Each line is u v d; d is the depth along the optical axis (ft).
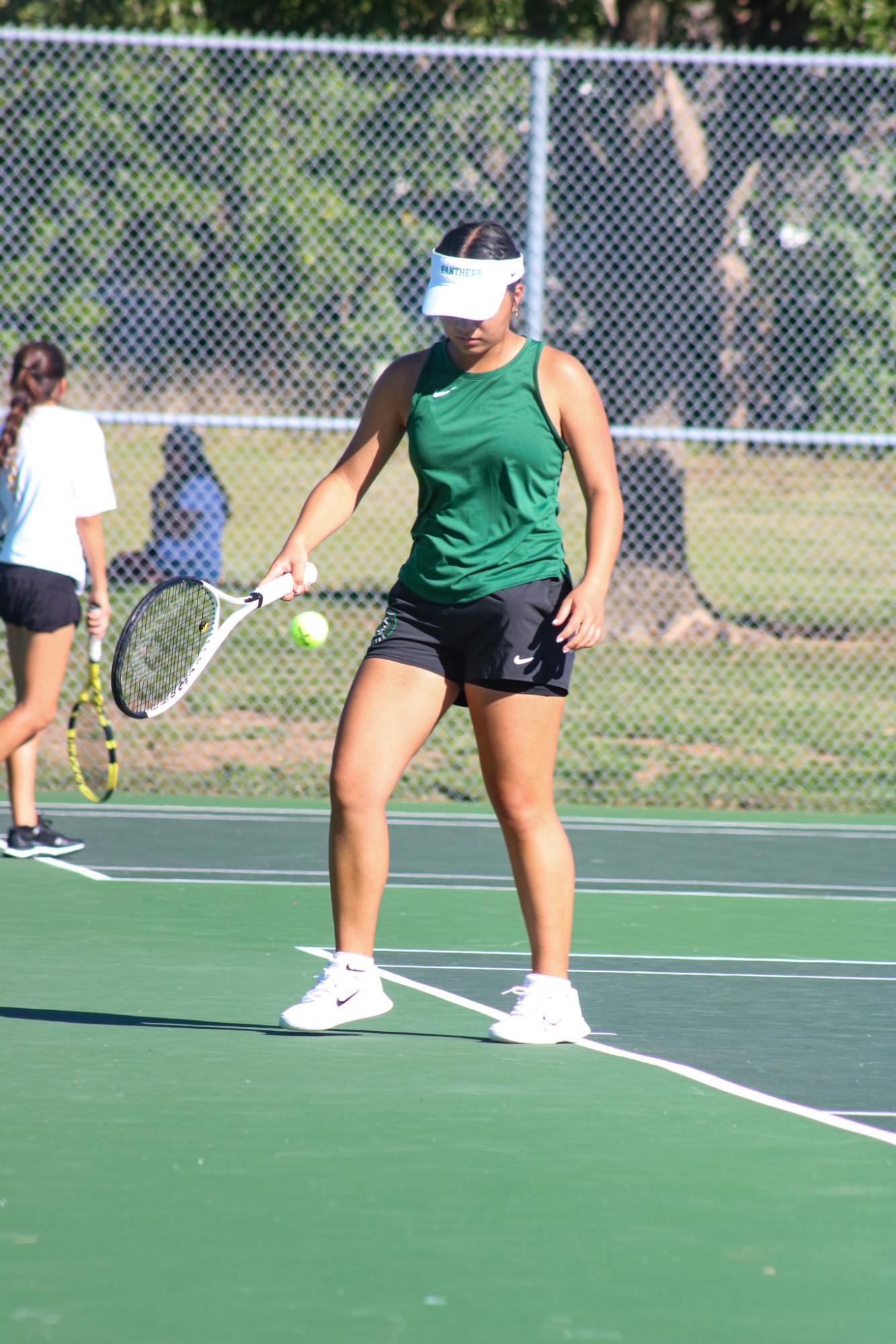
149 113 136.46
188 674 55.62
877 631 174.70
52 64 135.95
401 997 62.03
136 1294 34.09
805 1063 54.49
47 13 138.72
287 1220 38.40
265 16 151.74
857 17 146.20
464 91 139.13
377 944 71.87
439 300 50.24
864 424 146.41
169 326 142.41
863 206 146.82
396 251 138.51
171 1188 40.40
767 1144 45.27
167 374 142.61
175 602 55.67
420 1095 48.88
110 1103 47.34
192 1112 46.55
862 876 91.20
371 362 140.36
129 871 85.81
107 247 138.00
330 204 136.98
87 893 80.02
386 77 137.49
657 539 162.81
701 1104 49.06
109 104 135.95
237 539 189.67
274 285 138.31
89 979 63.36
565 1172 42.37
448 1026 57.72
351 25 151.74
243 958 67.97
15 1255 35.96
